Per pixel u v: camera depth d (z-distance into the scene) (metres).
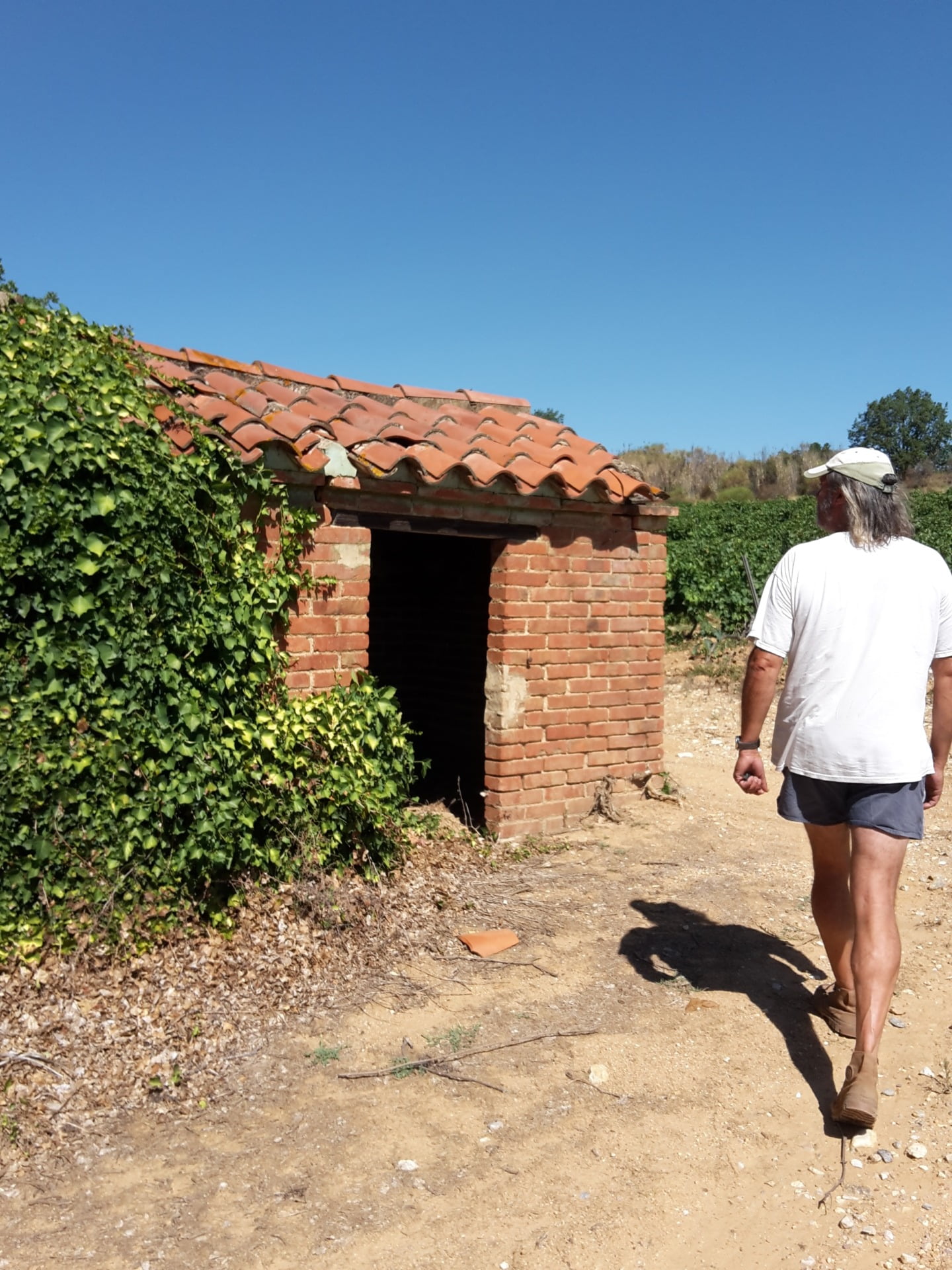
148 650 4.38
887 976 3.34
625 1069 3.82
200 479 4.70
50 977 3.95
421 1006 4.32
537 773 6.56
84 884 4.17
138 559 4.34
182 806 4.49
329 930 4.73
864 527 3.58
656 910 5.41
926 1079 3.68
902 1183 3.11
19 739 4.00
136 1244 2.86
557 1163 3.26
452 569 7.88
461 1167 3.23
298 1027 4.10
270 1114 3.52
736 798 7.70
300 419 5.57
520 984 4.53
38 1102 3.42
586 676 6.80
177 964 4.25
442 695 8.00
